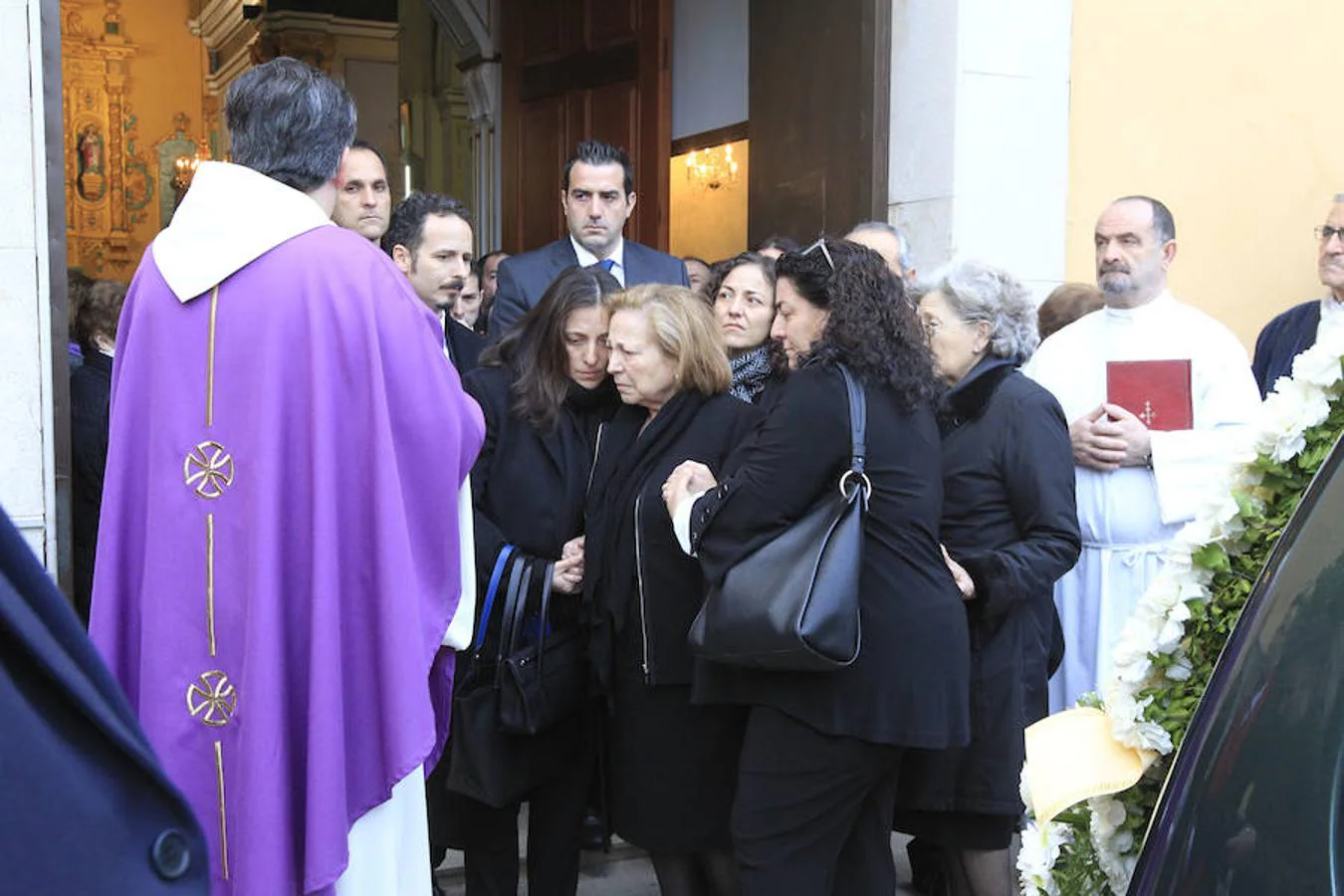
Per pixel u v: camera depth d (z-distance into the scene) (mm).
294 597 2260
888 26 4879
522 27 7574
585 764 3225
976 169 4699
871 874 2865
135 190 16609
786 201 5457
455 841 3230
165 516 2281
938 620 2648
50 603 951
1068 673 3826
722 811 2963
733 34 6129
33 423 3338
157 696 2281
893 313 2730
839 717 2586
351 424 2287
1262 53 5000
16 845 909
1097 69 4848
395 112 14336
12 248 3293
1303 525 1418
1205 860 1271
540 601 3064
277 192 2316
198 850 1021
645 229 6637
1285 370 4410
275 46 13938
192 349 2287
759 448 2633
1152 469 3705
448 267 3779
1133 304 3928
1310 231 5070
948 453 3086
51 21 3322
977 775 2953
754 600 2510
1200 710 1396
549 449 3184
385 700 2281
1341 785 1202
